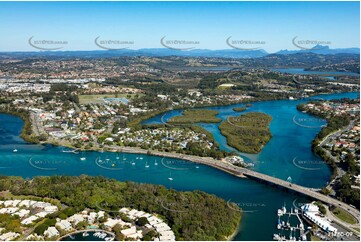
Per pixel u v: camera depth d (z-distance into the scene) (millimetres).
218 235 198000
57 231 197625
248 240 198500
